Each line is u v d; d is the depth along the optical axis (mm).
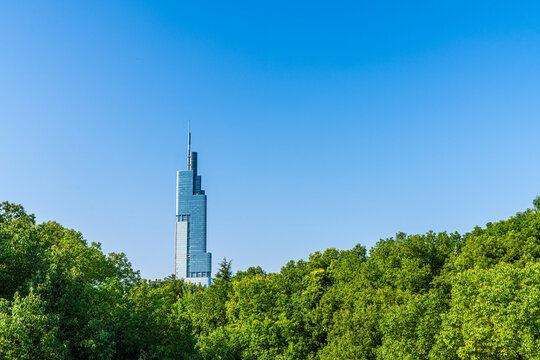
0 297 28125
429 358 41750
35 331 25562
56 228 49312
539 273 35875
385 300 56469
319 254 87438
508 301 34438
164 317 43219
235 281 93875
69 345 29000
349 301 63531
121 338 37969
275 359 58344
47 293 29062
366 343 52656
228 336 63062
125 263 54750
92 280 45812
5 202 43969
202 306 93000
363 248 83750
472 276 40250
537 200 70688
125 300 42500
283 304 74125
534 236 56375
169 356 39219
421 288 56312
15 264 29734
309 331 68062
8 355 23875
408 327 44719
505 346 33594
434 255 64188
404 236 69375
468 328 36375
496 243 55188
